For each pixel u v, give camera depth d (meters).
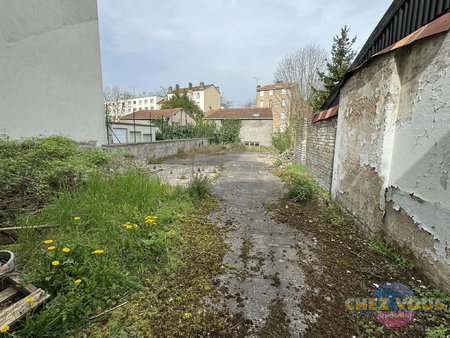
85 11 6.75
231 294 1.94
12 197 2.99
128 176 4.19
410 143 2.29
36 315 1.39
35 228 2.35
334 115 4.59
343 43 11.64
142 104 52.97
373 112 2.91
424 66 2.10
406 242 2.33
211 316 1.69
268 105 34.53
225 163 10.60
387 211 2.67
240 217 3.79
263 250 2.73
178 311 1.72
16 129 5.15
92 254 2.06
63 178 3.65
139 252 2.28
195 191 4.62
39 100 5.62
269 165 10.37
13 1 4.99
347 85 3.85
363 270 2.29
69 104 6.41
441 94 1.89
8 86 4.98
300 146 8.58
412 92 2.28
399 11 2.55
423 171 2.09
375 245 2.71
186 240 2.84
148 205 3.44
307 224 3.56
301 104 15.05
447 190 1.82
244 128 24.20
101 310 1.66
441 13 1.94
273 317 1.71
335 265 2.42
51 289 1.64
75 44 6.51
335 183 4.36
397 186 2.48
